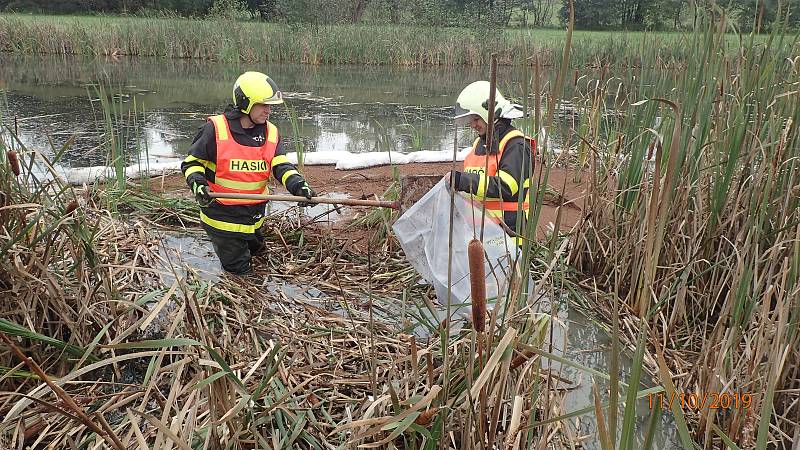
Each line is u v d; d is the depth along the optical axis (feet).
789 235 10.53
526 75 6.82
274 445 7.97
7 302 9.85
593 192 14.47
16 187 10.80
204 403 8.59
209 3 122.83
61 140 26.58
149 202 17.51
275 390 8.94
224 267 13.98
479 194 11.64
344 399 9.31
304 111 38.11
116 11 117.29
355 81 53.98
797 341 9.30
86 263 11.18
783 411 9.36
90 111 34.63
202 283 11.70
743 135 11.50
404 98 44.98
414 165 24.85
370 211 18.12
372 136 31.42
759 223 10.05
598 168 16.83
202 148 13.51
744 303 10.53
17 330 8.78
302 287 13.67
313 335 10.99
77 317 10.30
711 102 11.89
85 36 65.98
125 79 49.67
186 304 8.50
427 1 71.26
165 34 67.56
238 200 13.48
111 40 66.74
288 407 8.74
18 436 8.13
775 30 11.93
